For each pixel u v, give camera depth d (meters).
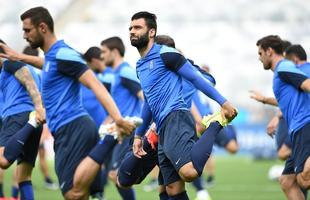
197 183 42.09
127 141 33.22
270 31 132.75
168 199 26.05
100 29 134.00
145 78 25.05
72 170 25.52
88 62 39.38
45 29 25.31
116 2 141.00
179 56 24.28
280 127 38.72
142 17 24.86
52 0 135.12
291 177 30.48
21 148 27.19
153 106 24.98
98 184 30.23
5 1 132.50
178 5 140.50
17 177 29.08
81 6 135.62
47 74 25.47
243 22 136.12
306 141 28.89
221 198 45.19
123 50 38.00
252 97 33.56
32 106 28.97
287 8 137.38
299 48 34.22
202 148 23.42
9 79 28.80
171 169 25.03
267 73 125.00
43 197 45.12
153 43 25.09
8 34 127.69
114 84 36.06
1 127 31.64
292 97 29.28
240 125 101.06
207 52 130.00
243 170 72.81
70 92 25.61
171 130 24.22
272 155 89.44
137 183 27.89
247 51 129.50
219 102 23.73
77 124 25.64
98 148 25.44
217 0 139.38
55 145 25.97
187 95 27.73
